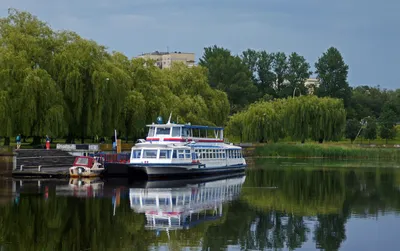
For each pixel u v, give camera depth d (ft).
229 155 284.41
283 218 156.66
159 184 226.99
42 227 140.46
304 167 330.95
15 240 127.85
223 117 392.27
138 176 243.81
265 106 463.83
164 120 308.60
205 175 261.85
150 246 123.24
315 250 123.34
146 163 237.86
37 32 276.82
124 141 361.30
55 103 251.19
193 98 362.53
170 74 383.86
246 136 448.24
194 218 153.89
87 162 241.55
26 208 164.35
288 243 128.47
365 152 418.92
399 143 551.18
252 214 161.48
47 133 244.22
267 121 444.14
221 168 271.69
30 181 225.15
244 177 268.21
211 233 136.05
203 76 392.88
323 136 439.63
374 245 127.85
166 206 172.14
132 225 143.43
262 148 425.69
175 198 188.65
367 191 215.72
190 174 251.80
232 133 473.67
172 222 148.05
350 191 215.51
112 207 168.55
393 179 259.39
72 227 140.77
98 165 243.60
